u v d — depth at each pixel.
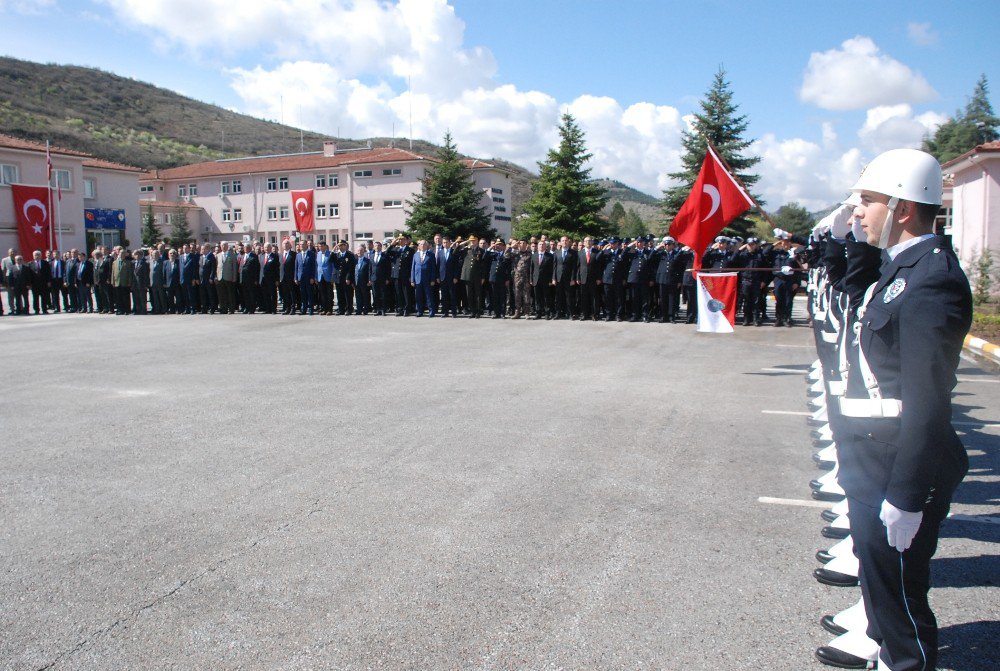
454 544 4.05
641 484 5.04
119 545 4.07
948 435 2.34
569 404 7.52
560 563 3.82
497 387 8.44
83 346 12.87
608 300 16.30
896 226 2.52
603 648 3.03
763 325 15.41
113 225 42.84
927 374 2.22
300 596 3.47
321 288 18.62
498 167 54.78
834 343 5.45
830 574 3.61
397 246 18.11
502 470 5.34
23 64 117.75
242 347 12.30
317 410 7.33
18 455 5.87
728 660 2.95
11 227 36.66
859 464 2.54
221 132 129.00
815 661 2.95
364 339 13.25
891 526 2.30
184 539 4.15
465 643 3.06
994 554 4.02
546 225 45.84
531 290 17.34
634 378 8.99
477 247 17.25
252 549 4.00
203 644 3.07
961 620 3.30
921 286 2.32
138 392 8.42
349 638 3.11
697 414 7.07
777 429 6.49
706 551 3.98
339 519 4.42
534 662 2.93
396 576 3.67
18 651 3.03
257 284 19.30
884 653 2.60
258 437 6.32
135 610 3.36
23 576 3.71
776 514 4.51
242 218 58.12
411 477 5.20
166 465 5.54
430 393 8.12
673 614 3.31
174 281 19.75
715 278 8.97
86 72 128.25
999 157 19.67
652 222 71.88
